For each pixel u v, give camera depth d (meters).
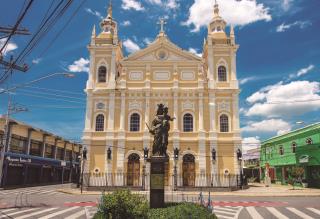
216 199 26.30
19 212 17.75
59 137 53.28
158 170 14.01
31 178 45.50
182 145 38.28
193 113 39.44
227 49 41.38
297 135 43.66
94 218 9.62
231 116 39.19
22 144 44.00
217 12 44.44
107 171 37.72
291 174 38.91
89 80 40.81
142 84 40.75
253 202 23.78
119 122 39.59
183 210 10.68
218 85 40.25
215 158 37.50
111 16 44.88
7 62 16.39
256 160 66.56
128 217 9.41
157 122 15.34
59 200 25.02
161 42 41.50
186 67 41.06
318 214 17.33
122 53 46.44
